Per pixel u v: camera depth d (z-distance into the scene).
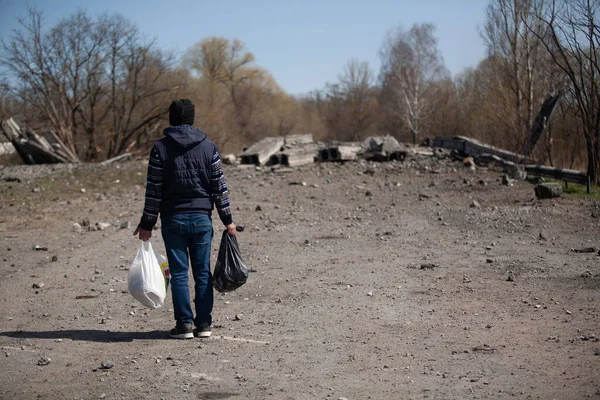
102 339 5.91
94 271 8.99
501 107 21.48
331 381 4.68
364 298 7.15
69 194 17.19
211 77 67.44
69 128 35.25
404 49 57.41
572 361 4.87
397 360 5.11
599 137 14.45
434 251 9.51
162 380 4.78
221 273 5.90
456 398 4.27
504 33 21.16
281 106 68.06
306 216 13.09
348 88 71.69
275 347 5.54
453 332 5.80
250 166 22.33
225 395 4.46
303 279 8.15
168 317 6.72
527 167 16.59
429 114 53.22
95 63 35.88
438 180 17.61
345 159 22.42
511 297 6.93
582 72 14.83
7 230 12.43
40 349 5.62
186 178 5.70
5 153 31.92
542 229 10.60
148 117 38.53
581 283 7.38
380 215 12.84
